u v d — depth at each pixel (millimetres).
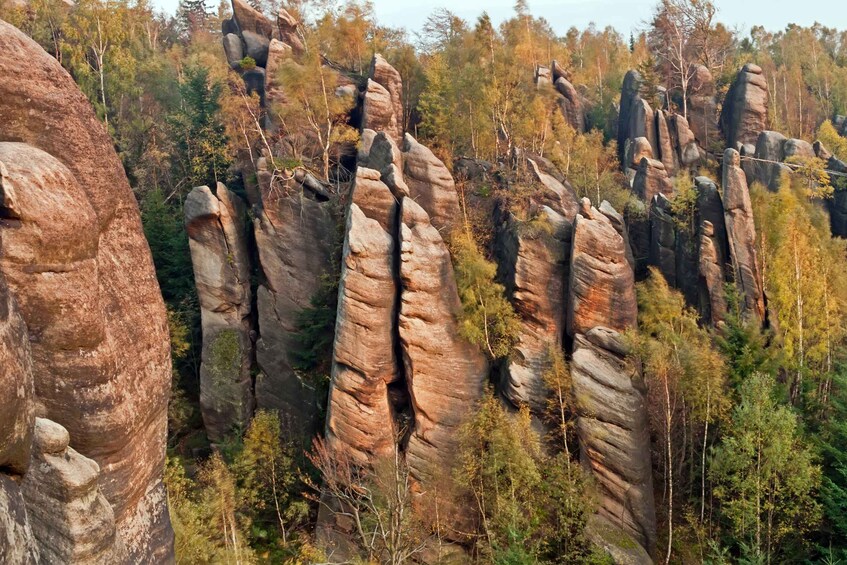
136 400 13062
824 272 36062
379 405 31125
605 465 29938
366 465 30953
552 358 32562
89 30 54000
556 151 47938
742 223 38125
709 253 38875
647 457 30469
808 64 83250
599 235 32750
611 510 29703
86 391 11750
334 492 30391
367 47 55594
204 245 38500
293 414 37406
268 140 44281
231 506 29250
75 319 11406
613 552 27922
